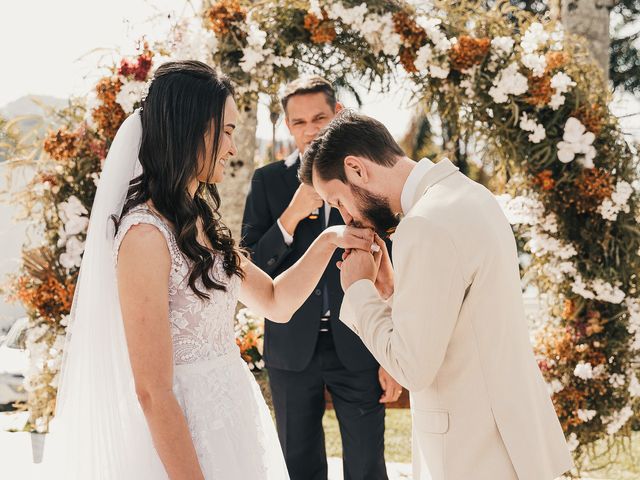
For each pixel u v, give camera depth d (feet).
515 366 5.73
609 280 11.70
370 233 6.57
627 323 11.82
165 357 5.27
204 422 5.80
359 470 9.36
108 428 5.85
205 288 5.82
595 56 15.58
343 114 6.35
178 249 5.61
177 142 5.69
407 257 5.54
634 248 11.78
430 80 12.06
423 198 5.80
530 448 5.63
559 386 11.71
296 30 11.93
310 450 9.64
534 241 12.12
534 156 11.80
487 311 5.61
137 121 5.94
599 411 11.80
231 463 5.81
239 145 20.86
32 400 11.78
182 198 5.71
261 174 10.30
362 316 6.08
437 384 5.85
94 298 5.83
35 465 13.12
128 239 5.37
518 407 5.67
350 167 6.12
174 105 5.71
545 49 11.99
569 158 11.68
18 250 12.31
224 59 11.77
